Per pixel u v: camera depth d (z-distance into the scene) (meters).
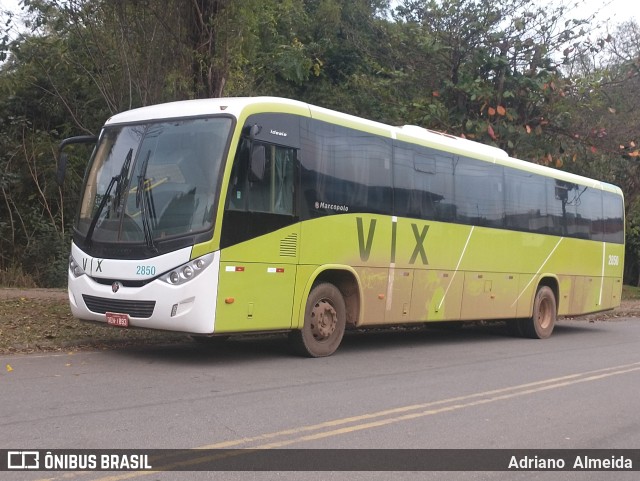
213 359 9.70
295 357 10.16
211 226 8.48
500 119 20.73
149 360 9.35
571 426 6.91
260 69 19.70
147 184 8.95
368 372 9.30
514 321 15.16
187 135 8.98
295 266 9.49
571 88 21.48
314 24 25.75
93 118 19.64
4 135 20.55
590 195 16.97
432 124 20.86
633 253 34.50
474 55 21.09
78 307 9.23
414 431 6.39
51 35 17.72
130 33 13.97
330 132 10.09
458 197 12.57
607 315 22.17
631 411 7.67
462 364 10.55
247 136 8.90
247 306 8.87
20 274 19.16
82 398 7.00
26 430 5.83
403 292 11.33
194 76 14.09
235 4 13.95
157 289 8.45
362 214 10.51
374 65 24.12
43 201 20.83
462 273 12.66
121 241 8.83
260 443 5.77
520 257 14.30
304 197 9.62
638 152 21.95
